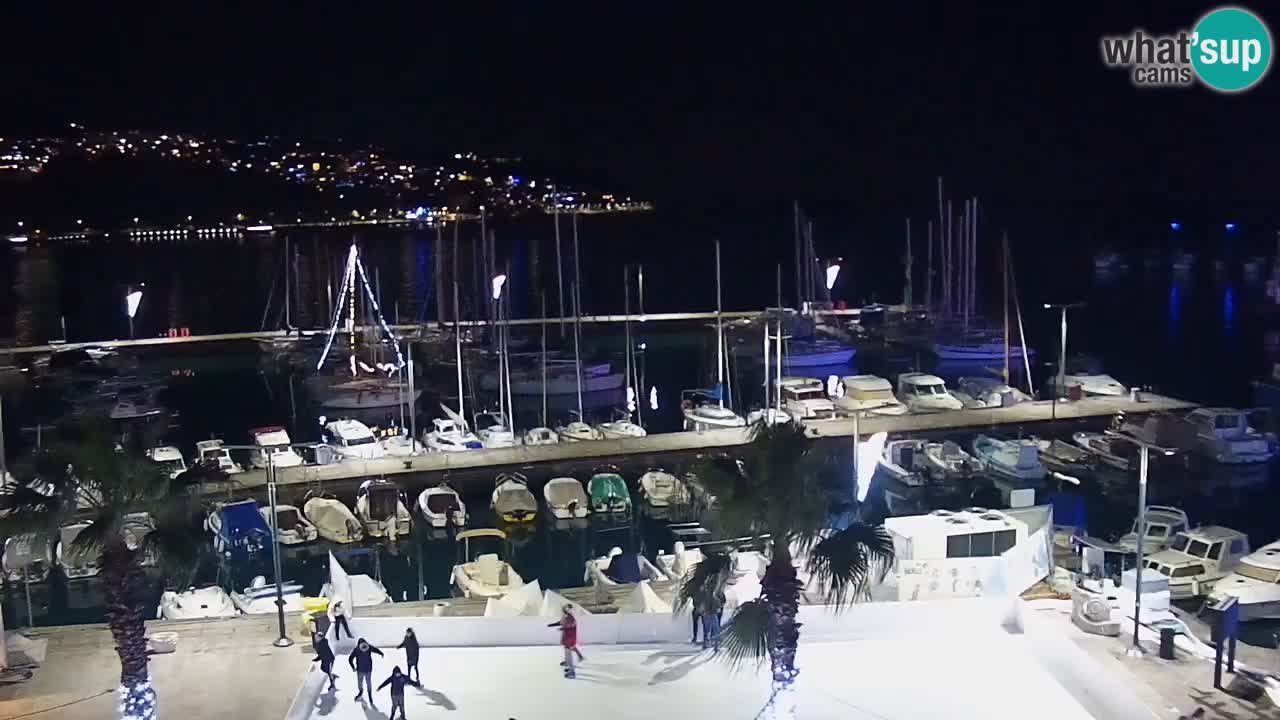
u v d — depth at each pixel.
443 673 23.70
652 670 23.69
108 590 19.89
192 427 66.62
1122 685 21.08
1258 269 126.81
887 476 50.25
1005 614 25.58
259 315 111.12
